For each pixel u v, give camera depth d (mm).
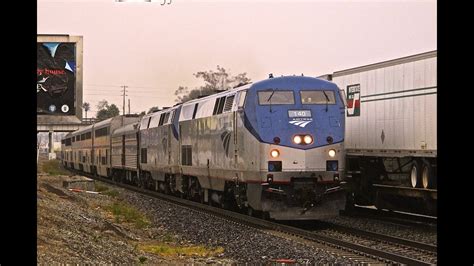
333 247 14414
